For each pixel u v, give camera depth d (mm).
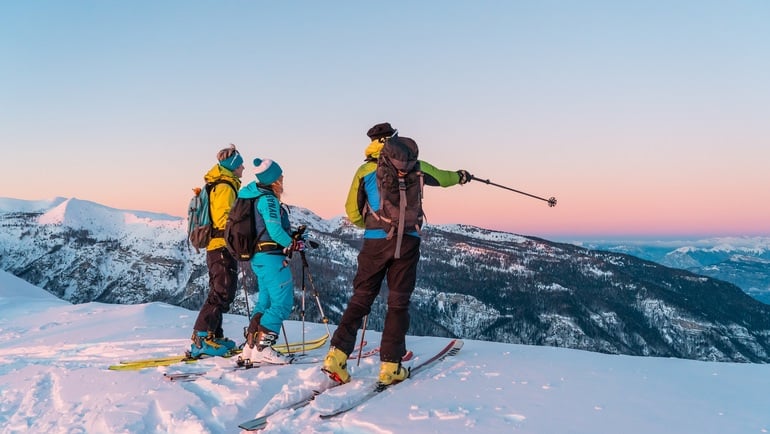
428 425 2916
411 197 3736
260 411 3480
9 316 8844
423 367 4262
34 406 3752
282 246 4645
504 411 3105
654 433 2748
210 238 5137
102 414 3412
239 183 5273
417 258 3877
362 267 3939
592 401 3273
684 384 3654
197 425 3209
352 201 4016
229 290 5152
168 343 6055
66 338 6676
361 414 3146
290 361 4562
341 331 3875
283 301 4668
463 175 4219
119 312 8383
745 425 2854
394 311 3840
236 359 4887
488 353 4730
